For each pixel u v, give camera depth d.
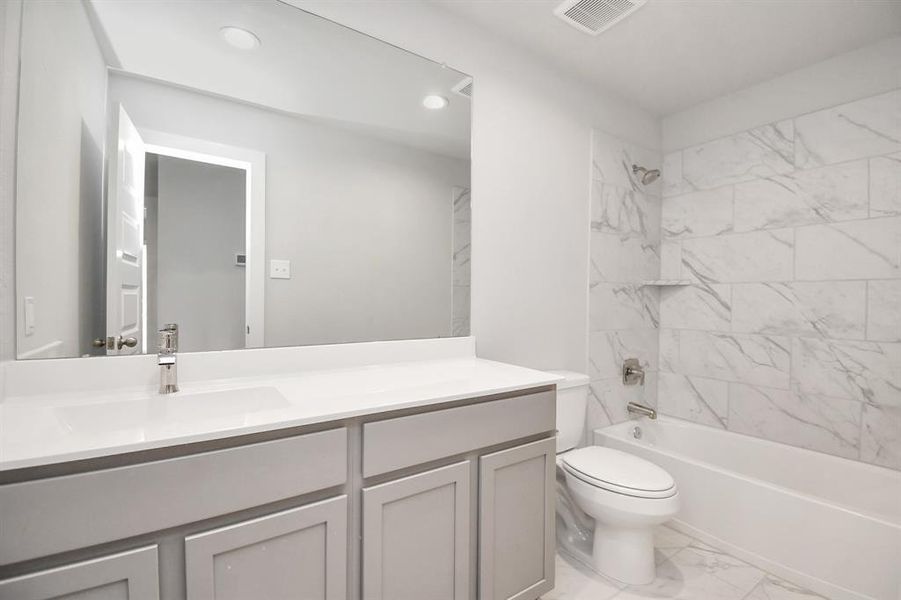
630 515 1.50
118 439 0.74
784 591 1.57
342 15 1.54
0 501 0.64
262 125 1.40
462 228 1.84
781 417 2.20
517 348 2.02
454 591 1.18
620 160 2.48
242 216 1.36
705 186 2.53
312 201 1.49
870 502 1.82
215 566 0.82
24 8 1.02
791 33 1.87
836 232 2.02
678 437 2.47
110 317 1.15
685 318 2.61
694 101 2.53
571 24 1.84
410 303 1.70
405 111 1.68
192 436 0.78
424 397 1.11
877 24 1.79
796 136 2.16
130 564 0.74
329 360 1.49
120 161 1.17
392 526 1.05
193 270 1.28
